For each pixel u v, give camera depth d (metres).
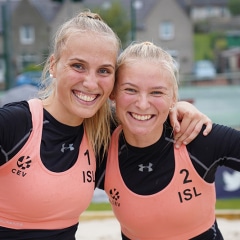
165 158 2.88
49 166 2.73
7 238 2.73
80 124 2.87
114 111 3.10
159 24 47.00
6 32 18.28
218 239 3.03
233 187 7.59
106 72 2.76
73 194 2.75
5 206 2.72
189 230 2.94
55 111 2.82
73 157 2.82
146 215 2.89
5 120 2.66
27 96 6.87
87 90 2.71
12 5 42.75
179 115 2.97
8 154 2.69
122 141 2.97
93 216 7.07
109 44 2.73
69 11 17.67
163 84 2.77
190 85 31.97
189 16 47.09
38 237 2.72
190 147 2.89
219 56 45.94
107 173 2.97
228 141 2.85
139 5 47.44
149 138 2.85
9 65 18.31
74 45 2.70
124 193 2.92
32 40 41.56
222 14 67.81
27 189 2.68
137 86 2.76
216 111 18.75
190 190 2.88
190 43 47.12
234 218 6.98
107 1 43.94
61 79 2.73
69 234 2.83
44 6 42.94
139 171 2.89
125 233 3.09
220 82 33.00
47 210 2.71
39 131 2.75
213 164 2.89
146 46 2.86
